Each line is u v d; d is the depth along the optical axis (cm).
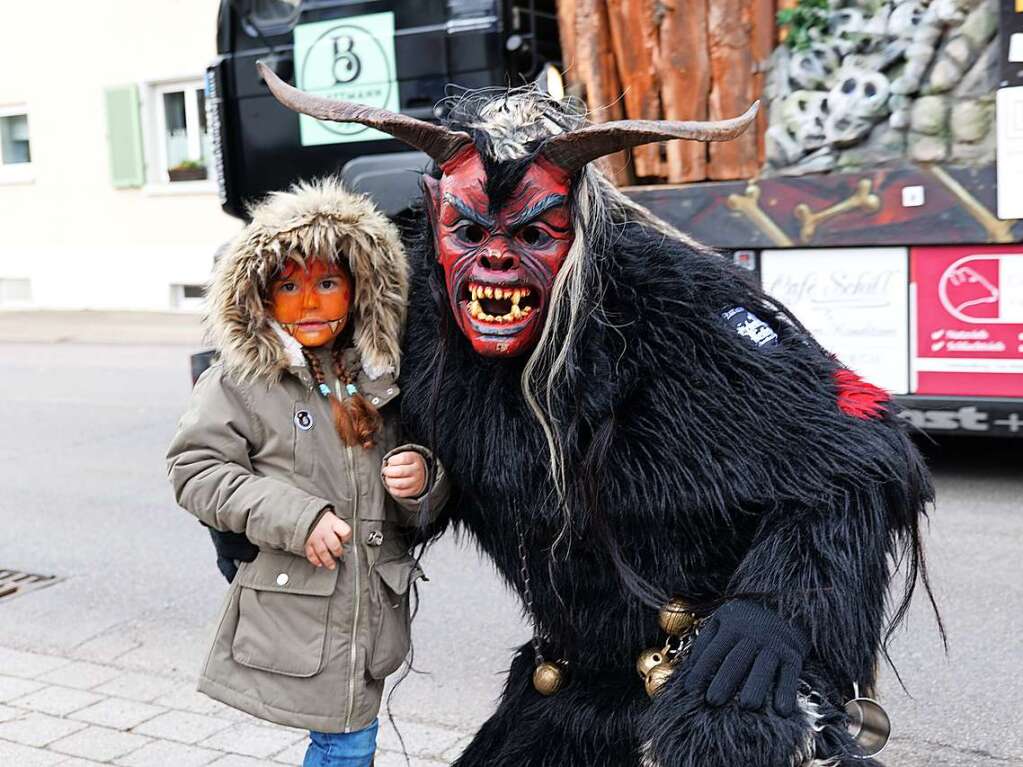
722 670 178
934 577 469
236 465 229
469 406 200
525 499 196
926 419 562
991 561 486
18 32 1652
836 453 187
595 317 188
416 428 219
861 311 568
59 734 360
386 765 337
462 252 191
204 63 1538
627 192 598
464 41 642
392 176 641
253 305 225
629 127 179
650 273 193
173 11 1545
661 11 576
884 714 189
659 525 193
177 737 357
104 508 635
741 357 190
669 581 196
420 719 370
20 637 454
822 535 184
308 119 693
